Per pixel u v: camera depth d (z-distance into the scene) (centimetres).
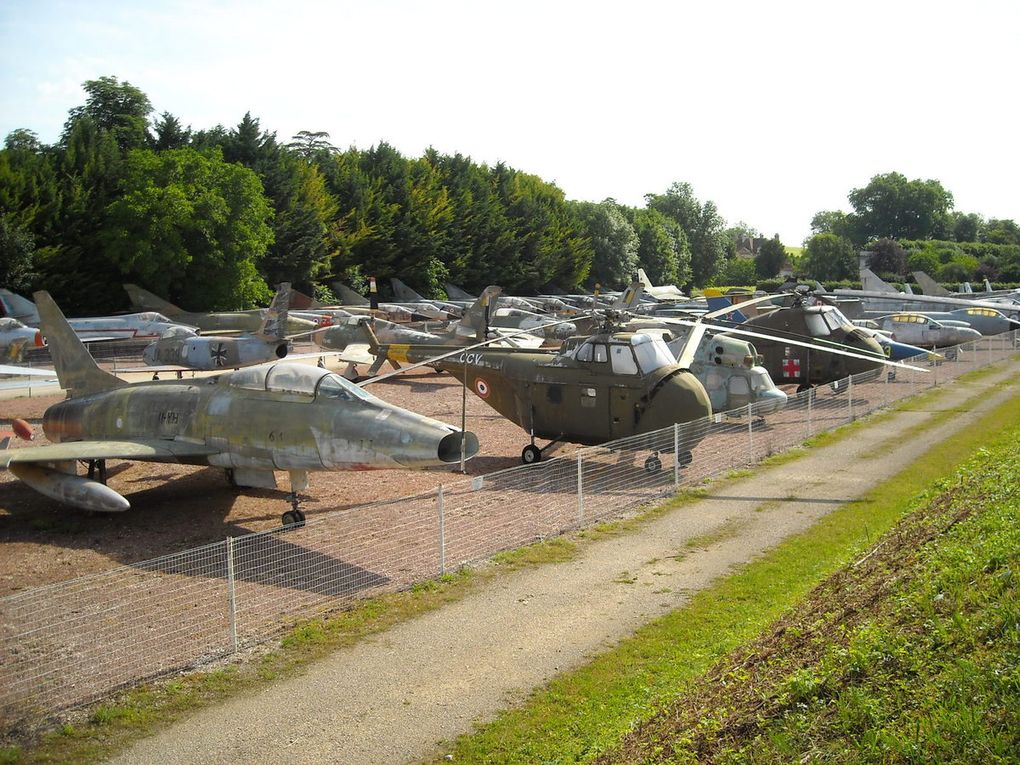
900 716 617
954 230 18438
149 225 5597
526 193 10181
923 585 848
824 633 839
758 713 695
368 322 3341
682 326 2625
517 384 2088
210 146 7044
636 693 870
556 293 10462
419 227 8712
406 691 891
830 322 2986
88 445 1583
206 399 1628
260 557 1335
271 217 6831
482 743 785
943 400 2967
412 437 1377
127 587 1201
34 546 1423
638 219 12838
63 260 5625
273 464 1525
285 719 837
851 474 1894
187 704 868
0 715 841
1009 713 573
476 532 1464
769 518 1547
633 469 1958
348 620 1079
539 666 944
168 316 5375
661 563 1298
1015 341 4556
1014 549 849
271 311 3512
